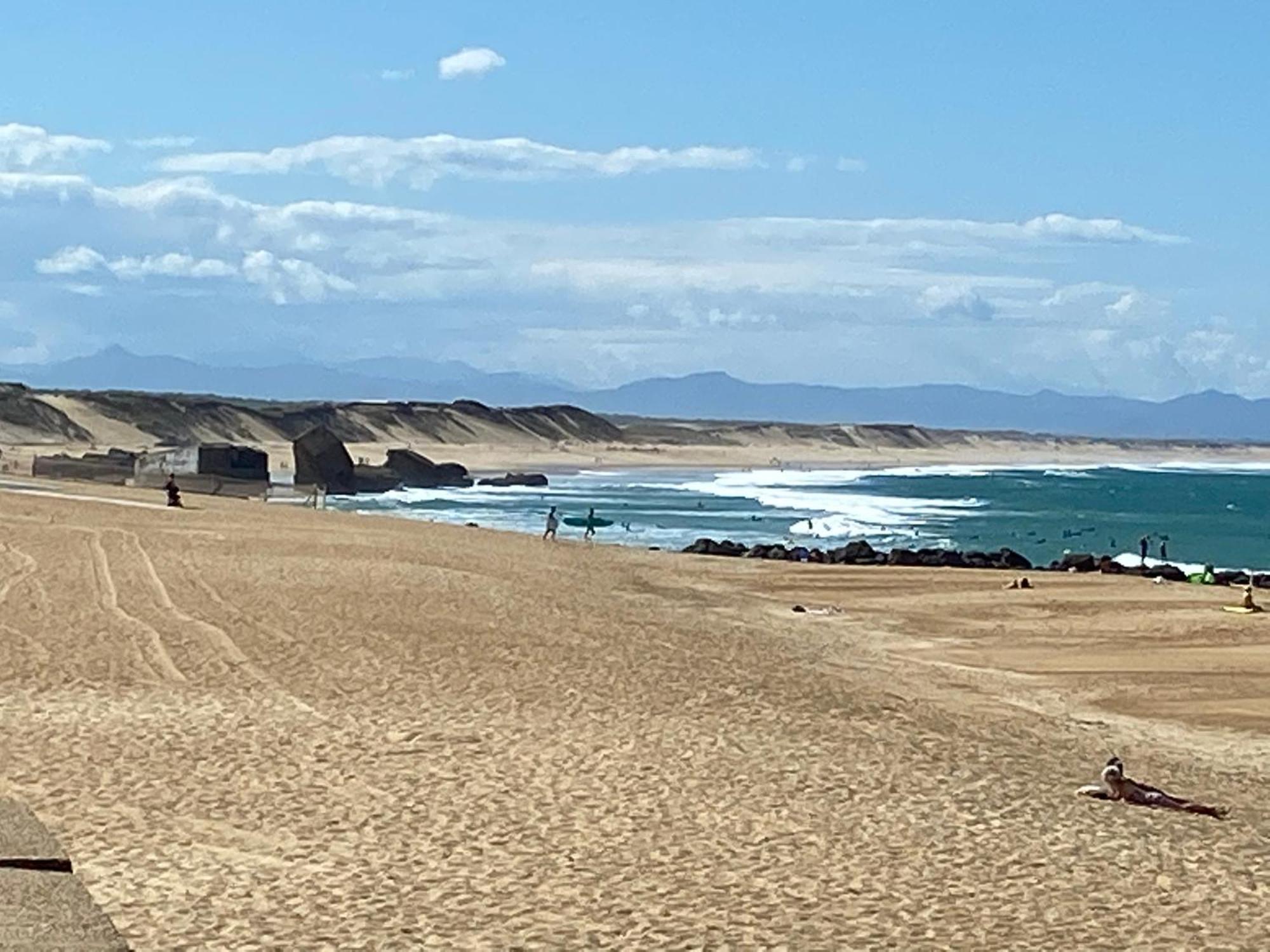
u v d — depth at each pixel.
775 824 13.70
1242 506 118.56
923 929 10.85
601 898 11.36
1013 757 18.14
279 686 20.17
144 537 42.25
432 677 21.14
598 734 17.53
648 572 44.84
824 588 43.03
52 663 21.38
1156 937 10.91
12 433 157.75
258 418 187.12
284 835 12.93
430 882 11.66
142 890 11.29
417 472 122.44
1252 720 23.95
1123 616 36.78
